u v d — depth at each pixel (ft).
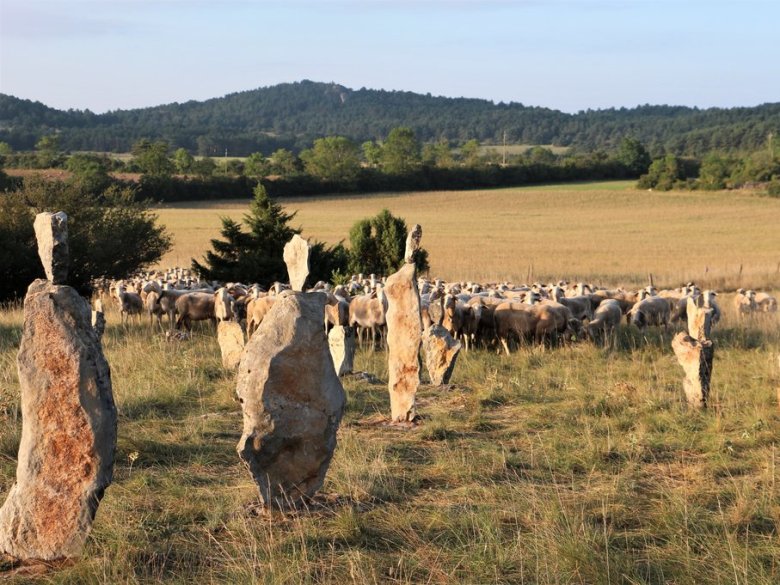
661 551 22.50
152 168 407.64
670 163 430.61
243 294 77.15
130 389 43.32
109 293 96.53
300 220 284.61
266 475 25.16
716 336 63.72
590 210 340.80
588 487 28.25
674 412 37.91
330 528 24.23
